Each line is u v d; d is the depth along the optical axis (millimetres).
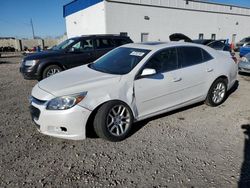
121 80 3756
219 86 5258
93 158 3312
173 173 2969
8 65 14711
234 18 31234
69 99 3381
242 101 5766
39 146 3643
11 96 6398
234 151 3469
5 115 4941
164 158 3297
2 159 3289
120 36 9211
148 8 23203
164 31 24844
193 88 4699
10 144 3703
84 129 3477
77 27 27750
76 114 3367
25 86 7633
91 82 3654
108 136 3654
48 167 3109
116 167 3104
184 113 4934
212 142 3736
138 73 3920
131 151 3486
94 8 22703
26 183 2799
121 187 2725
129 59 4227
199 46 4941
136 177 2898
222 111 5070
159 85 4109
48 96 3467
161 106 4270
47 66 7742
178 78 4355
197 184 2766
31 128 4293
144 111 4059
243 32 33062
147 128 4230
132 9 22297
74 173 2986
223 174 2943
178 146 3613
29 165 3152
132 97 3834
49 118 3387
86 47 8367
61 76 4188
